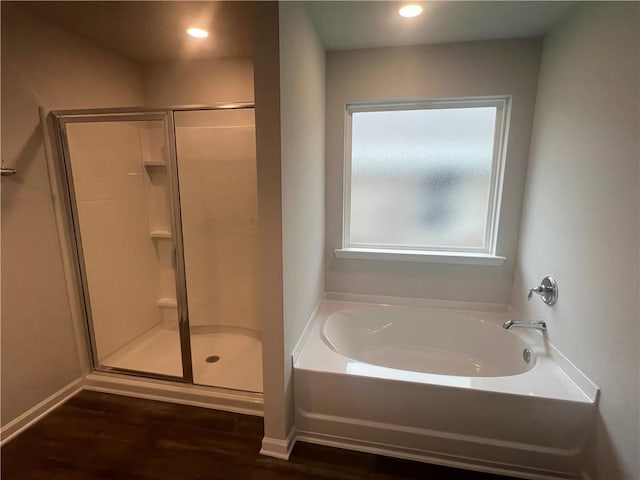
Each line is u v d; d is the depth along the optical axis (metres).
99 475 1.53
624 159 1.27
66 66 1.97
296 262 1.70
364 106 2.35
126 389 2.11
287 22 1.38
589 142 1.50
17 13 1.68
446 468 1.58
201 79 2.47
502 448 1.54
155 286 2.77
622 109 1.29
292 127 1.51
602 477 1.36
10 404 1.74
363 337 2.44
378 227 2.50
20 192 1.75
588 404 1.43
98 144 2.23
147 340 2.67
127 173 2.48
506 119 2.14
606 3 1.40
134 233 2.57
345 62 2.23
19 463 1.59
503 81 2.07
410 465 1.60
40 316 1.88
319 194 2.22
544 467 1.52
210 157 2.54
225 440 1.74
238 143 2.48
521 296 2.18
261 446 1.70
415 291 2.47
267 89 1.33
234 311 2.74
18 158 1.73
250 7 1.66
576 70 1.61
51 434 1.77
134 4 1.62
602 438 1.37
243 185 2.53
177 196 2.11
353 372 1.65
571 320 1.61
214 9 1.70
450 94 2.15
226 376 2.19
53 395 1.98
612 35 1.36
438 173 2.35
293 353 1.71
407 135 2.35
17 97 1.71
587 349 1.48
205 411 1.96
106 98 2.25
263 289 1.51
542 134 1.94
